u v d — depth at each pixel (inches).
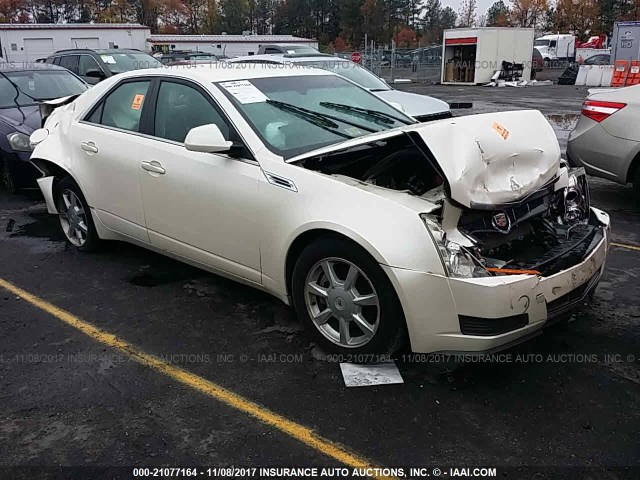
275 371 134.6
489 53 1149.1
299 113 160.4
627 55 1061.1
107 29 1667.1
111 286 183.3
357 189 129.6
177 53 1291.8
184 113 165.3
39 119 289.3
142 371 136.0
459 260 119.3
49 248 218.7
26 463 107.3
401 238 120.5
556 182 147.5
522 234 142.6
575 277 129.3
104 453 109.7
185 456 108.6
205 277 189.0
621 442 110.3
